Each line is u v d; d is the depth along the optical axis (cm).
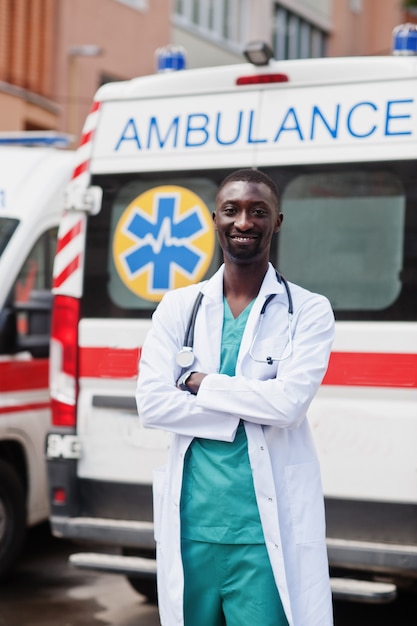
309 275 494
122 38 1869
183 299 331
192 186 516
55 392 536
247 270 323
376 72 484
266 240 322
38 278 662
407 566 463
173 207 519
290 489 312
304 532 311
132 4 1908
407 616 580
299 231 496
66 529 528
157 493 323
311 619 308
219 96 513
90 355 529
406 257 476
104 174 534
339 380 479
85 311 533
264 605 310
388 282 478
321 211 493
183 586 312
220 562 313
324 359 318
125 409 521
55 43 1714
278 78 501
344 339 480
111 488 523
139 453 517
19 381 634
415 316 472
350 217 487
